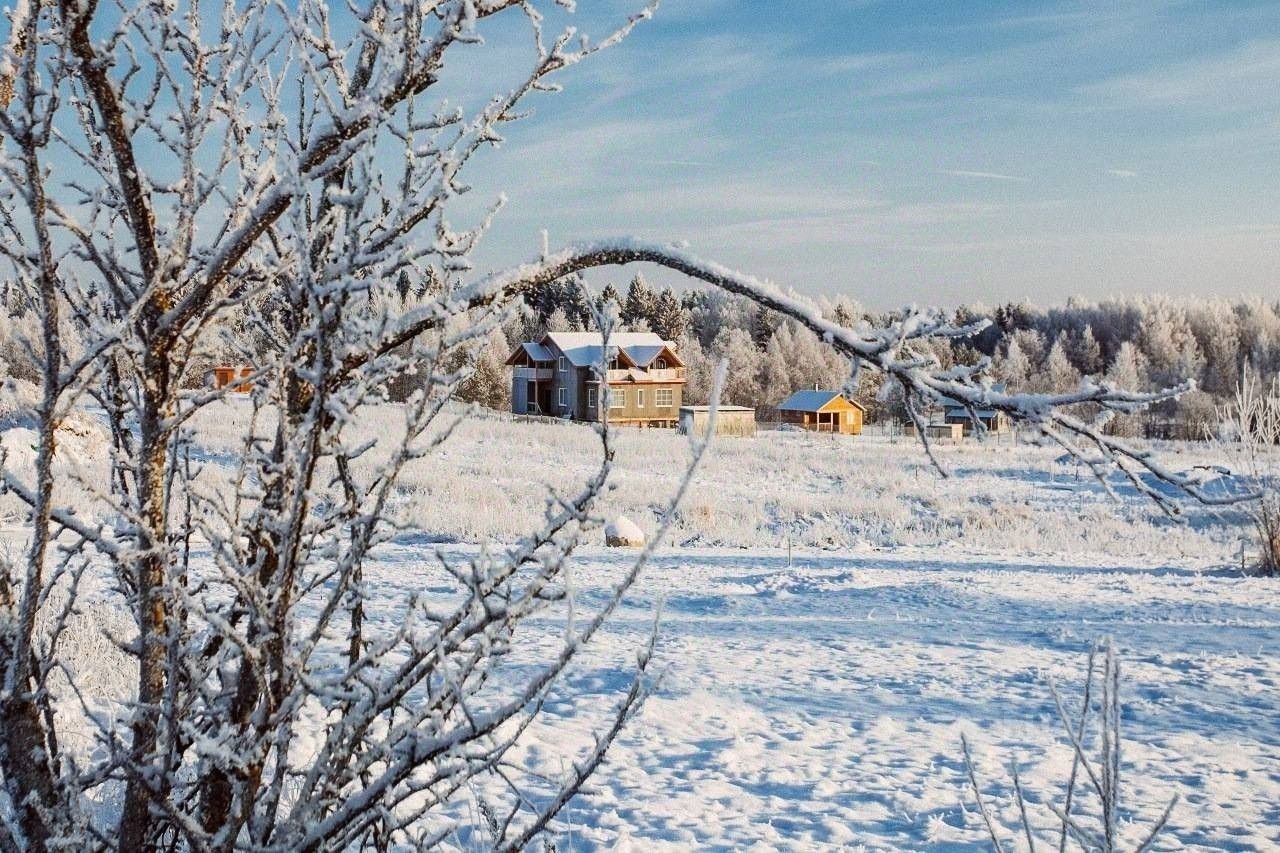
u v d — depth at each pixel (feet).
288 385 7.69
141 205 6.82
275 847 6.22
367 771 7.14
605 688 27.94
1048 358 329.52
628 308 357.82
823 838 17.44
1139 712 25.72
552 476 108.78
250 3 7.33
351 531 7.10
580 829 17.46
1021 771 21.02
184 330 7.09
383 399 6.83
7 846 6.52
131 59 6.87
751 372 327.67
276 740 6.41
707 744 23.06
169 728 6.43
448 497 84.53
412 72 6.77
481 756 6.41
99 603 27.61
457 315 6.47
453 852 15.35
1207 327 334.24
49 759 6.63
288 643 6.53
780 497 103.76
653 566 59.88
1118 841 16.76
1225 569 60.18
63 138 7.23
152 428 6.79
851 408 254.88
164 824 7.51
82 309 7.43
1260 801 18.85
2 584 6.88
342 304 6.10
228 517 6.65
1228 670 30.55
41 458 6.15
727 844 17.08
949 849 16.84
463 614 6.44
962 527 92.32
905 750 22.70
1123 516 94.89
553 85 7.30
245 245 6.77
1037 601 46.57
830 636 37.76
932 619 42.04
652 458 134.41
